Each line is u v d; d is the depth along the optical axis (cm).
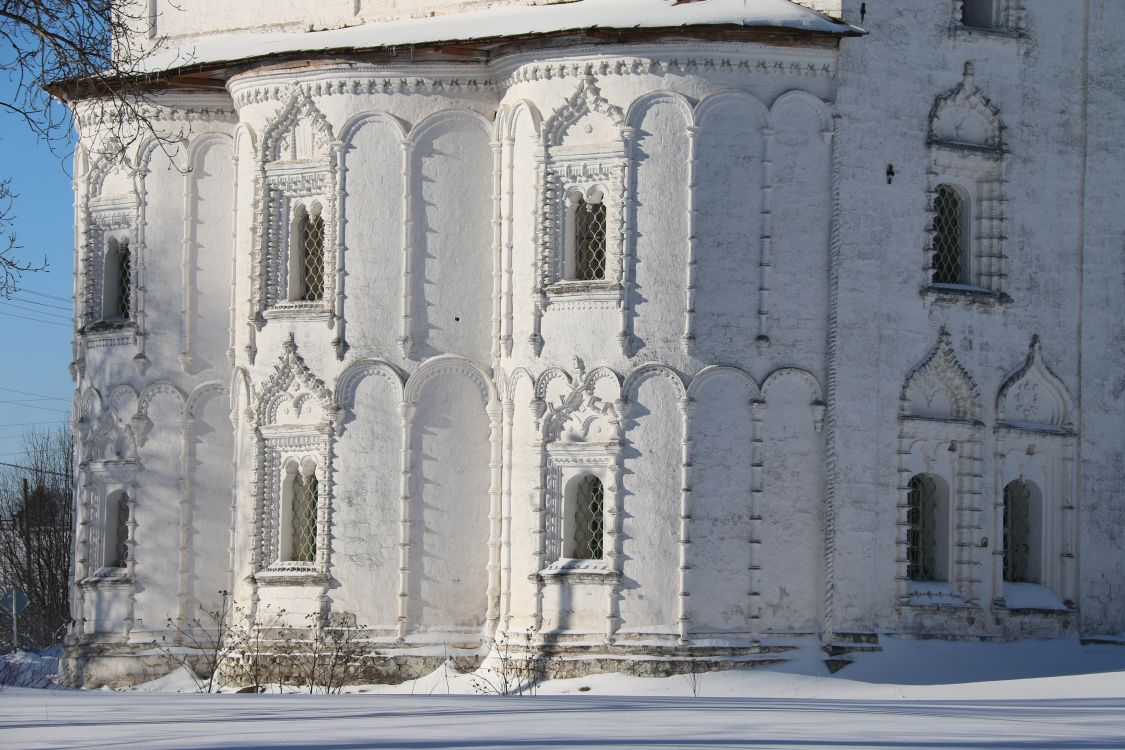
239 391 3722
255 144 3700
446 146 3588
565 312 3381
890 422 3425
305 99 3644
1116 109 3722
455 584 3534
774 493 3325
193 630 3828
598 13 3384
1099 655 3553
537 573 3347
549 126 3394
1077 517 3638
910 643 3378
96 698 2362
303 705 2156
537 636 3322
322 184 3641
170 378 3891
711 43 3319
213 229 3906
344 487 3562
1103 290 3694
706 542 3291
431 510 3544
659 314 3322
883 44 3459
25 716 1994
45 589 6569
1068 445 3641
